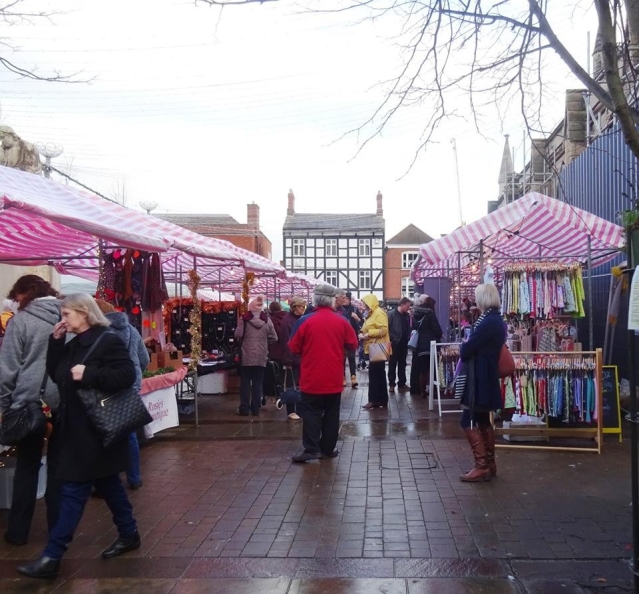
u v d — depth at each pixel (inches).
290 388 404.2
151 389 295.3
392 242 2158.0
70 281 469.1
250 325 385.4
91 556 173.3
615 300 359.9
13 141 373.1
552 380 284.2
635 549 138.5
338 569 161.8
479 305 238.4
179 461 275.0
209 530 190.4
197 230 1797.5
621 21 159.2
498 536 181.5
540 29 160.2
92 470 158.7
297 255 1935.3
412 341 462.6
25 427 169.3
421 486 230.8
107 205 306.7
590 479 237.1
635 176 358.0
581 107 537.6
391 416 378.0
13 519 181.3
